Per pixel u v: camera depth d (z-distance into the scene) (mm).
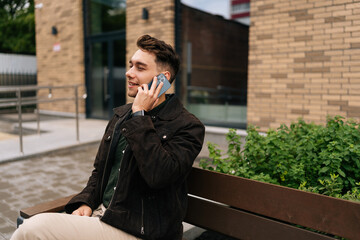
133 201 1564
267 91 5949
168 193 1562
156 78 1606
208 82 7914
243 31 7230
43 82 10977
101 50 9430
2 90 5246
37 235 1387
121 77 8938
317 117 5406
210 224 1864
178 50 7578
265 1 5805
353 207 1368
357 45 4914
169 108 1647
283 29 5641
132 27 8156
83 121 9336
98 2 9266
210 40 7902
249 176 2186
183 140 1541
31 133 7422
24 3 17812
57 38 10242
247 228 1720
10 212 3289
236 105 7340
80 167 4910
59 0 9992
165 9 7402
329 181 1987
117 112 1879
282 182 2305
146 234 1535
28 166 4941
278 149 2293
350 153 2166
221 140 6199
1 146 5969
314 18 5289
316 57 5332
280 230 1604
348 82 5043
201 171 1873
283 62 5699
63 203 1911
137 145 1469
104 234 1529
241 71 7398
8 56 13070
